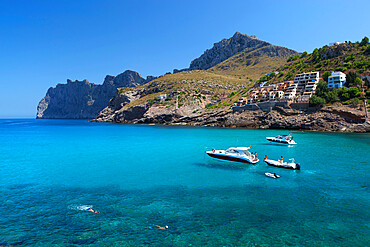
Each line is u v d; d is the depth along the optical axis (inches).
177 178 1282.0
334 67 5108.3
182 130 4534.9
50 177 1309.1
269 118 4562.0
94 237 682.2
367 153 1964.8
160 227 735.7
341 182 1195.9
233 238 674.2
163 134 3786.9
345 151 2065.7
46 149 2332.7
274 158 1797.5
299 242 656.4
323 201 944.3
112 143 2746.1
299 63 6269.7
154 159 1793.8
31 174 1375.5
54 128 5935.0
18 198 990.4
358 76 4416.8
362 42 5462.6
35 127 6515.8
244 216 810.8
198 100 7426.2
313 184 1163.9
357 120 3695.9
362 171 1401.3
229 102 6338.6
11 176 1336.1
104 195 1023.0
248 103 5551.2
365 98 3895.2
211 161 1713.8
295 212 843.4
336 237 681.6
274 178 1275.8
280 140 2581.2
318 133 3580.2
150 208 879.7
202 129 4731.8
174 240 665.6
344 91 4138.8
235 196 1002.1
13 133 4387.3
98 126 6584.6
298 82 5206.7
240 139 3009.4
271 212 842.8
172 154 1998.0
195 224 755.4
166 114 6988.2
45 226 747.4
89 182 1214.3
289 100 4544.8
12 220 786.8
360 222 769.6
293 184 1166.3
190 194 1031.0
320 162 1646.2
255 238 674.2
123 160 1761.8
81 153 2082.9
